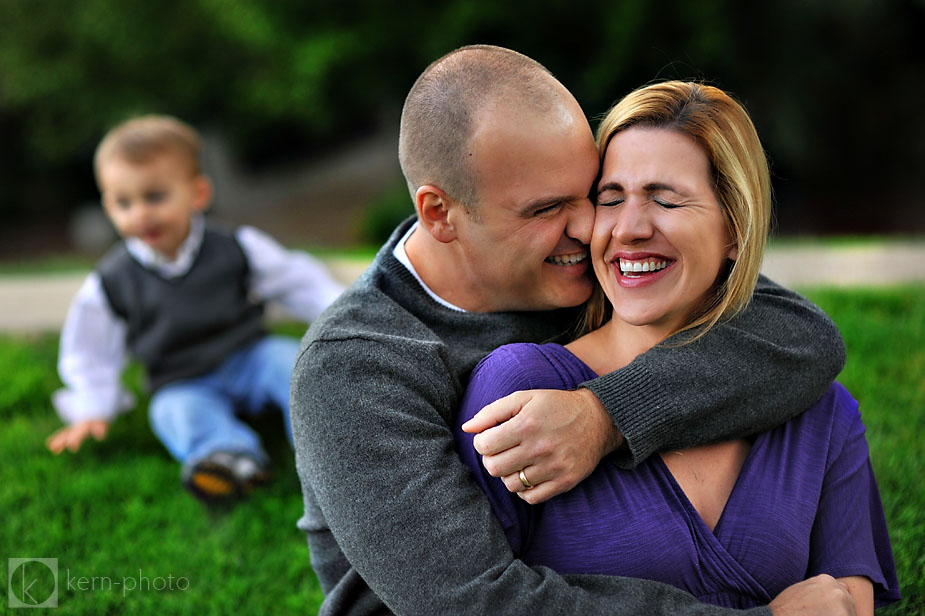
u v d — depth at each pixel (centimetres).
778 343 162
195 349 355
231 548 282
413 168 177
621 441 152
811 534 161
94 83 1259
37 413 398
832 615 145
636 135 161
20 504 310
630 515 151
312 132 1514
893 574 175
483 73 170
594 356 173
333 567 177
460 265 179
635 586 145
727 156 156
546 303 182
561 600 142
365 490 149
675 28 930
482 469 155
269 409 374
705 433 155
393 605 149
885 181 1161
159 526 299
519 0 1001
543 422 145
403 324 169
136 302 354
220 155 1450
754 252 159
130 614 250
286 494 312
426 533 146
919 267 556
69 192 1519
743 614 143
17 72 1233
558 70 1047
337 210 1400
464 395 163
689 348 158
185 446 328
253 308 369
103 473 332
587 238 170
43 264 827
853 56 998
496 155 166
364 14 1075
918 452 286
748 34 941
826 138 1104
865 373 344
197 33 1235
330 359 157
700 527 151
